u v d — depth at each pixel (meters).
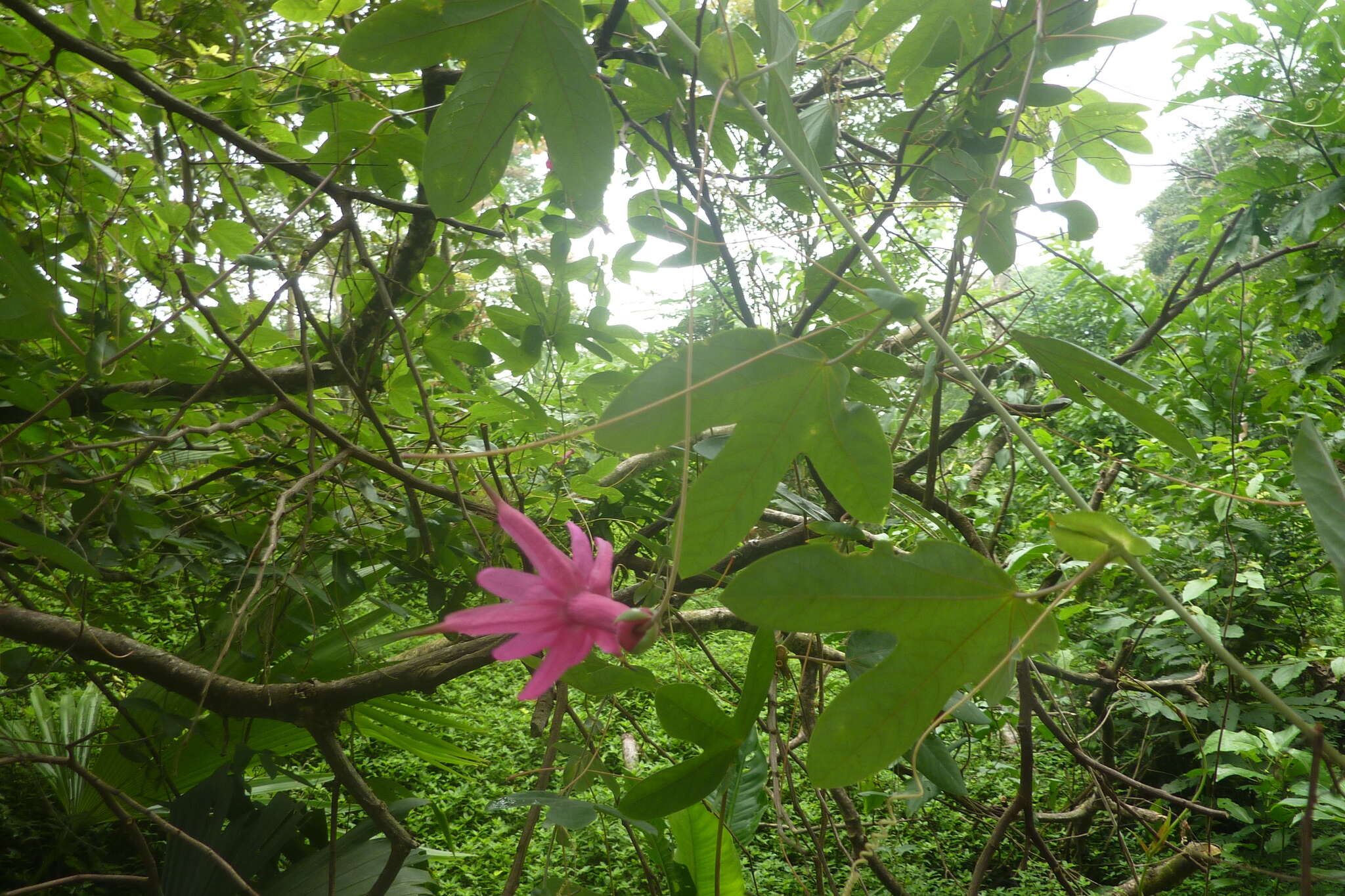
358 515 1.09
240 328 0.95
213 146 0.95
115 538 0.87
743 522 0.42
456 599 1.03
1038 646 0.36
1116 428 2.00
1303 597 1.54
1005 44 0.65
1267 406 1.50
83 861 1.27
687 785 0.54
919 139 0.70
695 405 0.40
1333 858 1.32
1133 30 0.59
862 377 0.53
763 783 0.79
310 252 0.75
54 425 0.89
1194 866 1.00
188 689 0.89
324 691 0.89
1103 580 1.41
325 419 1.05
